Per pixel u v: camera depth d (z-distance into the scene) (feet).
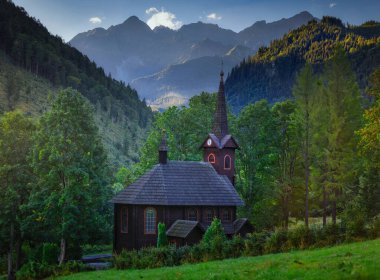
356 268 78.02
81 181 206.39
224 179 236.02
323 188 238.07
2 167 214.90
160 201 211.82
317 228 141.59
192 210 220.64
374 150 212.43
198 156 285.23
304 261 95.25
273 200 276.82
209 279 90.02
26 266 186.29
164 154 228.02
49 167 209.46
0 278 191.01
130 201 211.41
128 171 370.53
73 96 215.72
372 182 227.81
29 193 224.74
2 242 229.45
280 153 284.41
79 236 207.41
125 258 139.85
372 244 112.47
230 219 228.84
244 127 285.43
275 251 133.49
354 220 139.44
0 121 240.53
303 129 240.94
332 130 228.63
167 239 211.00
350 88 229.66
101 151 232.12
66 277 131.75
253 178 283.18
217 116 251.19
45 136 211.20
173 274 104.88
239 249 137.18
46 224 208.44
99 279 117.60
